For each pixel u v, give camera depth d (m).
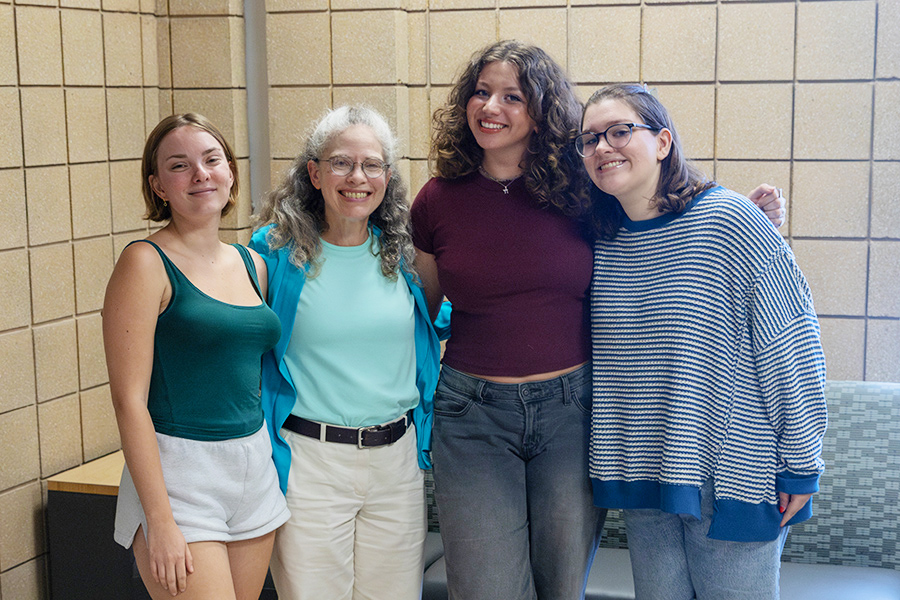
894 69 2.90
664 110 1.88
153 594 1.78
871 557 2.58
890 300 3.01
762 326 1.74
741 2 2.98
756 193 1.96
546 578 2.02
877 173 2.96
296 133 3.35
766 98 3.01
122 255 1.75
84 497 2.86
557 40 3.13
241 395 1.83
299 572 1.95
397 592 2.05
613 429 1.92
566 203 1.95
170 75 3.46
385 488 2.00
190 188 1.78
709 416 1.80
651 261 1.87
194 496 1.78
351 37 3.24
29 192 2.85
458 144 2.01
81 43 3.04
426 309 2.08
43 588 2.97
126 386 1.71
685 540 1.91
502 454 1.97
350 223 1.97
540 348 1.94
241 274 1.90
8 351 2.80
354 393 1.94
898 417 2.58
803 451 1.74
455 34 3.22
